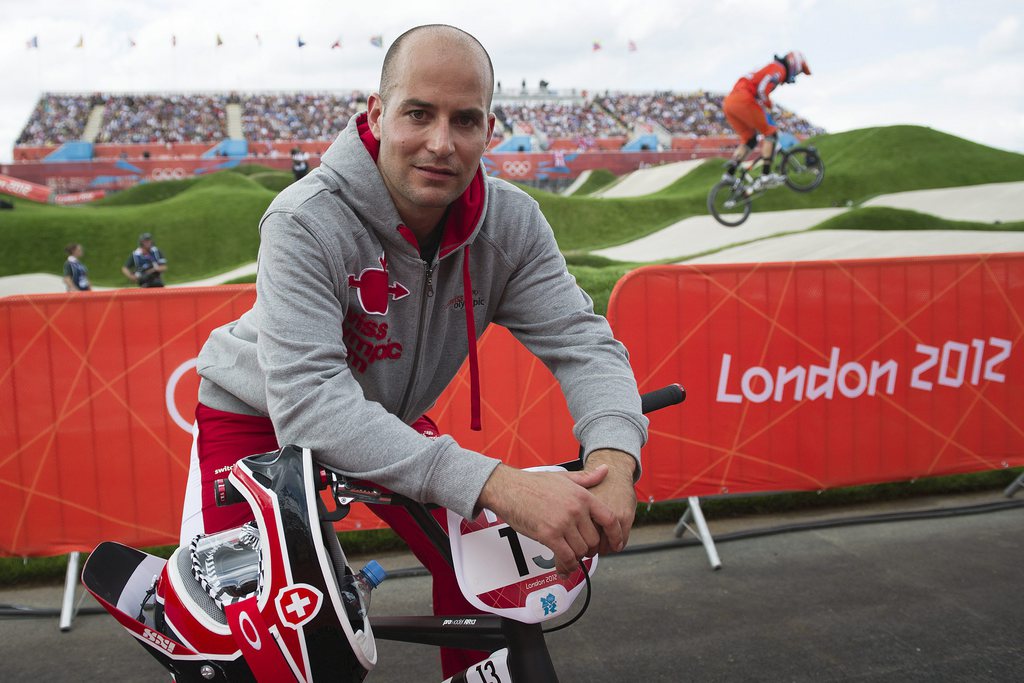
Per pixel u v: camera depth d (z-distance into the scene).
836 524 3.62
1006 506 3.79
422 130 1.24
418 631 1.37
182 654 1.13
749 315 3.44
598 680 2.39
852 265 3.53
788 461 3.51
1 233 21.52
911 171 26.39
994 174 26.22
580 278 8.02
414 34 1.25
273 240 1.29
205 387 1.58
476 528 1.19
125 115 46.34
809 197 24.70
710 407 3.42
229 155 42.31
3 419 2.98
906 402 3.63
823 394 3.54
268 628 1.05
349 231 1.35
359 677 1.15
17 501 3.00
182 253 21.62
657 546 3.41
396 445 1.12
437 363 1.58
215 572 1.13
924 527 3.59
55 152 41.31
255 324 1.53
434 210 1.41
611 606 2.89
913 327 3.61
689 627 2.71
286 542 1.03
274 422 1.20
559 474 1.10
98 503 3.04
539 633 1.19
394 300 1.45
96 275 20.62
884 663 2.45
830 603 2.87
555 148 45.53
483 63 1.26
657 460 3.38
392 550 3.42
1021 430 3.74
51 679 2.46
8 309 2.97
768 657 2.50
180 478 3.09
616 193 34.31
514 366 3.34
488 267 1.52
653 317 3.35
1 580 3.16
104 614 2.92
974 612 2.76
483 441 3.34
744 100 12.66
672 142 45.34
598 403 1.34
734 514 3.80
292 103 48.59
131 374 3.05
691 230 21.16
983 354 3.69
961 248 13.61
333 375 1.20
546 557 1.18
